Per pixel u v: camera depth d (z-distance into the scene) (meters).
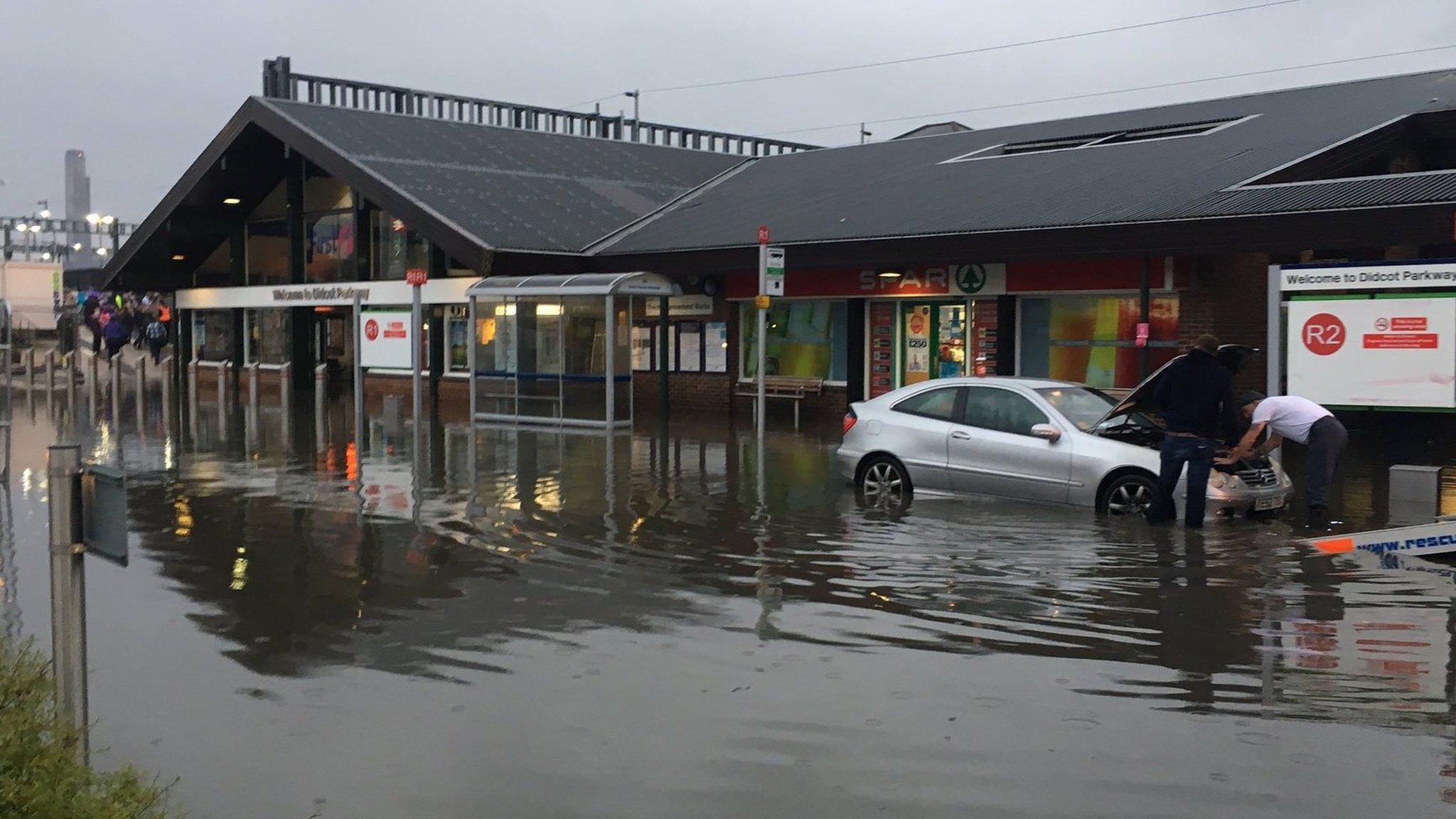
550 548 10.95
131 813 3.93
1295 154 20.02
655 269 25.27
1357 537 10.46
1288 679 6.89
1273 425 12.38
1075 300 21.91
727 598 8.96
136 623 8.43
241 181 34.62
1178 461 11.46
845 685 6.88
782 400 26.28
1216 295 20.11
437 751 5.95
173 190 34.78
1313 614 8.34
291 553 10.83
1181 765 5.63
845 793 5.38
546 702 6.64
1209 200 18.50
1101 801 5.25
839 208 25.08
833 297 24.95
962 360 23.58
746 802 5.30
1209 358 11.48
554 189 30.19
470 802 5.36
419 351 20.75
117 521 4.79
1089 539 11.02
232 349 36.75
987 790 5.38
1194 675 6.98
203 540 11.48
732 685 6.88
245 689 6.95
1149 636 7.81
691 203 30.23
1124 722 6.21
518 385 24.20
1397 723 6.16
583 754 5.88
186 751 6.00
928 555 10.44
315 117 31.05
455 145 31.94
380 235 31.83
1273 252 17.72
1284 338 16.70
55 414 26.97
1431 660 7.25
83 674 5.01
